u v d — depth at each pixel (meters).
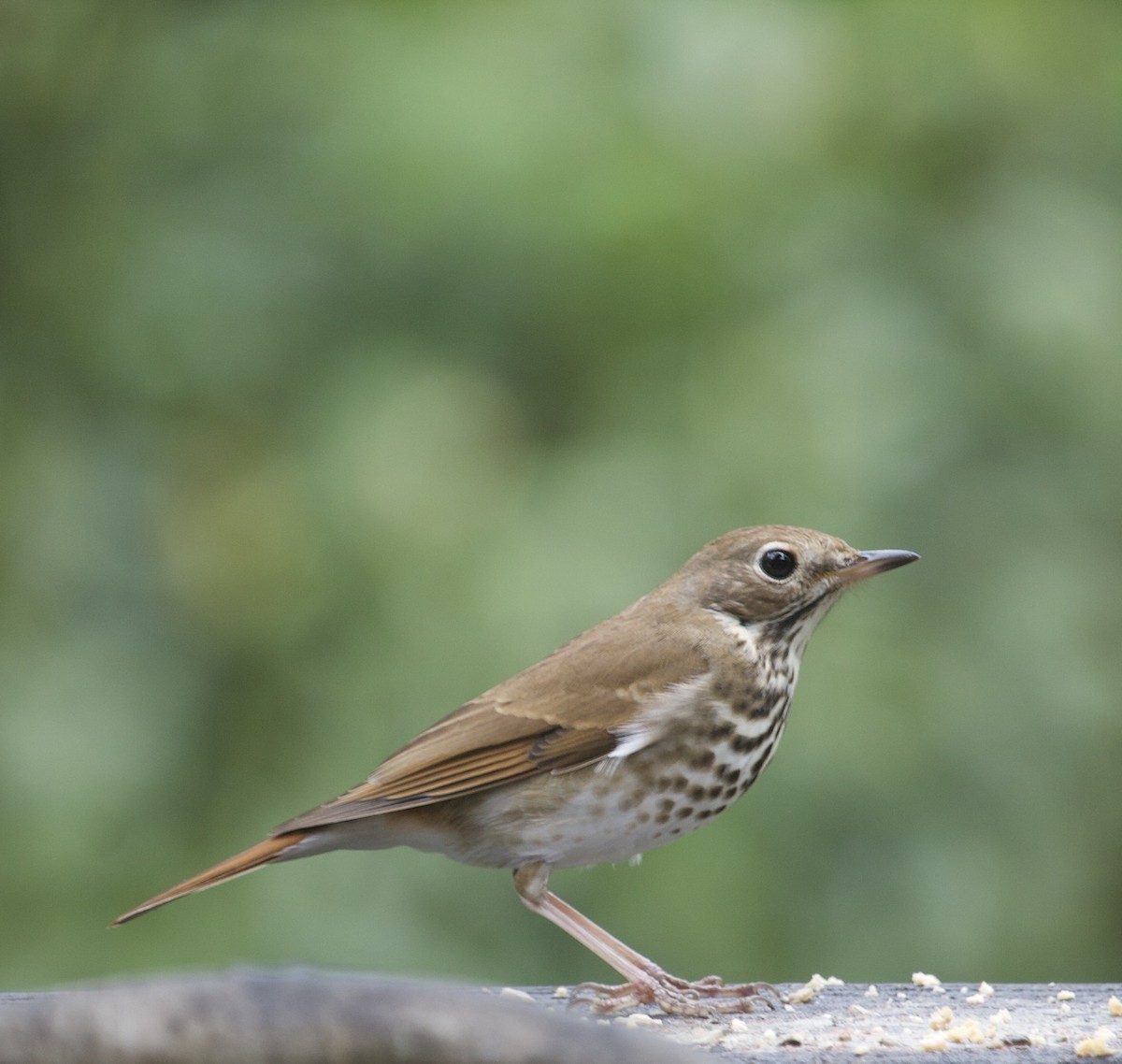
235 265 12.77
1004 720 11.32
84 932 11.38
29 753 11.84
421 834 8.80
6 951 11.35
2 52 14.05
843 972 10.77
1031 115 13.13
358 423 12.27
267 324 12.73
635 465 11.70
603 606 11.14
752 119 12.70
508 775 8.61
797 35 12.77
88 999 5.43
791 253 12.40
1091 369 12.16
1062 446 12.10
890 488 11.52
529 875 8.76
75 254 13.27
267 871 11.27
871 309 12.12
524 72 12.50
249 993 5.42
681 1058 5.45
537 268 12.30
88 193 13.55
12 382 13.18
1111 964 11.65
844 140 12.98
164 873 11.61
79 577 12.70
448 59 12.52
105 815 11.77
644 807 8.68
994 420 12.09
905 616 11.42
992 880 10.99
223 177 13.09
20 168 13.74
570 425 12.53
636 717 8.62
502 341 12.63
